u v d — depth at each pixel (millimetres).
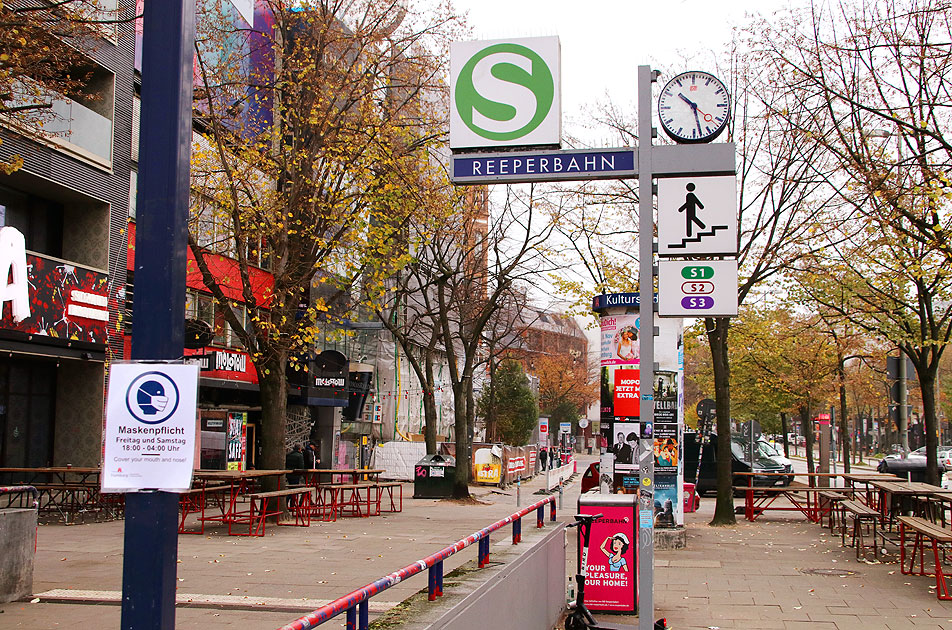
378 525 18234
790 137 18656
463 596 5402
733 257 7418
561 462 55531
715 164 7246
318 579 10594
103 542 13898
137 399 3324
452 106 7293
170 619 3301
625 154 7316
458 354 53281
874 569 12828
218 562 12055
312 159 18000
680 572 12508
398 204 19641
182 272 3490
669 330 15141
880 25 14641
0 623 7738
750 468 31734
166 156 3477
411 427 46562
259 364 17547
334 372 30562
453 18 20172
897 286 20969
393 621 4656
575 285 23375
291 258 17812
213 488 16859
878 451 83938
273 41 19797
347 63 20109
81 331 19875
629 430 14883
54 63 13969
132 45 22031
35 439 20562
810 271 19953
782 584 11477
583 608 8273
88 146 20344
